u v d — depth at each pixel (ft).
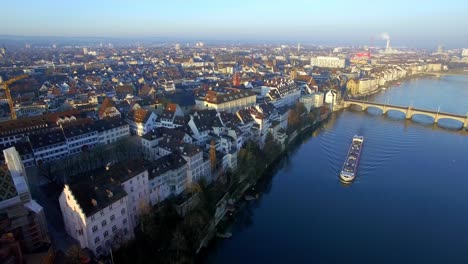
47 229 464.24
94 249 429.38
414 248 537.24
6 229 384.88
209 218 550.36
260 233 569.64
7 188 437.99
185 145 646.74
